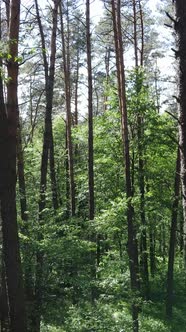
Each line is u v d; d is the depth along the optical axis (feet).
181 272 80.53
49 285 40.73
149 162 65.36
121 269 56.08
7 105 27.81
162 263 83.25
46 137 49.19
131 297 47.03
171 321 60.39
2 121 27.27
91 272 47.11
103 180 69.26
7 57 21.68
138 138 61.98
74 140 84.17
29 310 39.91
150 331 56.34
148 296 68.23
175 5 12.69
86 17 60.95
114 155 66.03
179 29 12.58
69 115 72.95
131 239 53.98
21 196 46.19
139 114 62.59
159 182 65.82
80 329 38.17
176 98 12.72
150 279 78.84
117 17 54.70
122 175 66.95
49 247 40.04
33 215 47.78
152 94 70.08
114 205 54.90
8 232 27.61
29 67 79.25
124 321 42.22
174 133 61.16
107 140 66.23
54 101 105.91
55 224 43.70
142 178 63.98
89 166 60.90
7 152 27.45
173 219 64.08
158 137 61.16
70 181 71.56
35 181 76.28
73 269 42.68
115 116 63.21
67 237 41.63
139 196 56.54
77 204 82.53
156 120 61.52
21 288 28.09
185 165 12.81
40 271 40.63
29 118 118.42
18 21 27.81
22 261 39.70
